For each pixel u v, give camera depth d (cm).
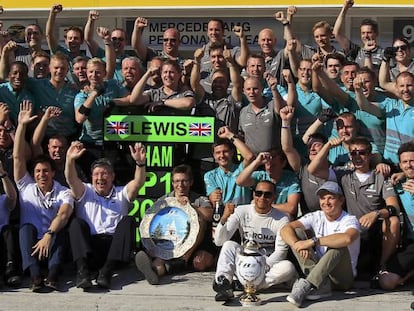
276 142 738
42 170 659
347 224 612
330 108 748
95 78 738
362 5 1112
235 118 779
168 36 884
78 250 634
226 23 1198
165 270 665
